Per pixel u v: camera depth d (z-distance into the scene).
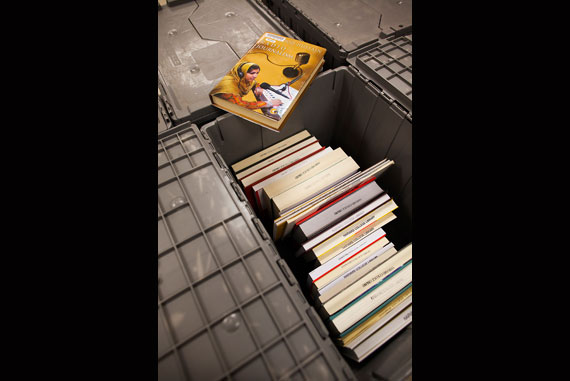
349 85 0.97
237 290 0.55
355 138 1.09
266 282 0.56
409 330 0.70
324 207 0.82
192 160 0.71
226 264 0.57
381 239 0.82
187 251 0.59
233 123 0.87
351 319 0.70
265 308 0.53
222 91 0.83
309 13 1.04
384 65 0.89
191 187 0.67
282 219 0.75
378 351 0.74
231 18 1.07
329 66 1.03
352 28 1.00
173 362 0.48
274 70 0.89
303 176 0.89
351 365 0.74
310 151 0.97
